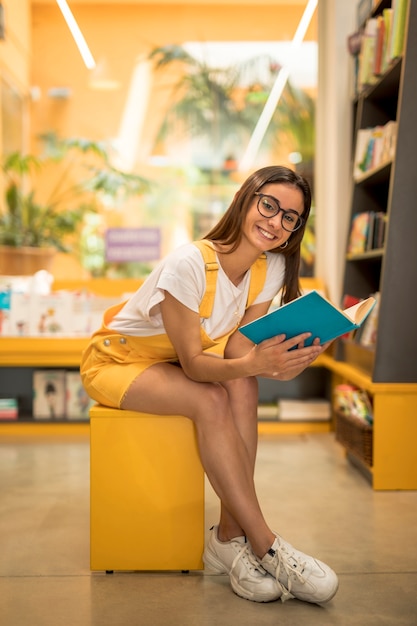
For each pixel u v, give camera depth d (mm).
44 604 2102
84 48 6121
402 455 3395
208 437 2156
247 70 6117
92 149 6125
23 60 6102
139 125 6180
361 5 4543
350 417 3846
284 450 4355
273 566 2082
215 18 6125
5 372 5148
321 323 1937
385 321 3396
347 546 2611
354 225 4414
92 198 6109
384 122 4320
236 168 6195
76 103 6152
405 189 3367
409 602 2109
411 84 3340
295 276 2373
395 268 3383
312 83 5930
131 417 2301
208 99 6160
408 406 3389
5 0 6027
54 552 2555
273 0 6070
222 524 2270
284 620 1984
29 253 5500
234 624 1960
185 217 6199
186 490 2316
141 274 6070
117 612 2043
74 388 4926
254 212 2137
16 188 5875
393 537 2713
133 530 2324
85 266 6027
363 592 2186
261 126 6105
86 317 4836
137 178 6145
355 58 4773
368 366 3758
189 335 2164
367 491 3395
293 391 5246
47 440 4672
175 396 2197
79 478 3674
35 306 4812
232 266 2236
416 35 3322
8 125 6109
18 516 3004
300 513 3033
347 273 4457
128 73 6168
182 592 2184
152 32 6152
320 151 5609
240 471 2143
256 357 1997
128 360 2361
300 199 2150
